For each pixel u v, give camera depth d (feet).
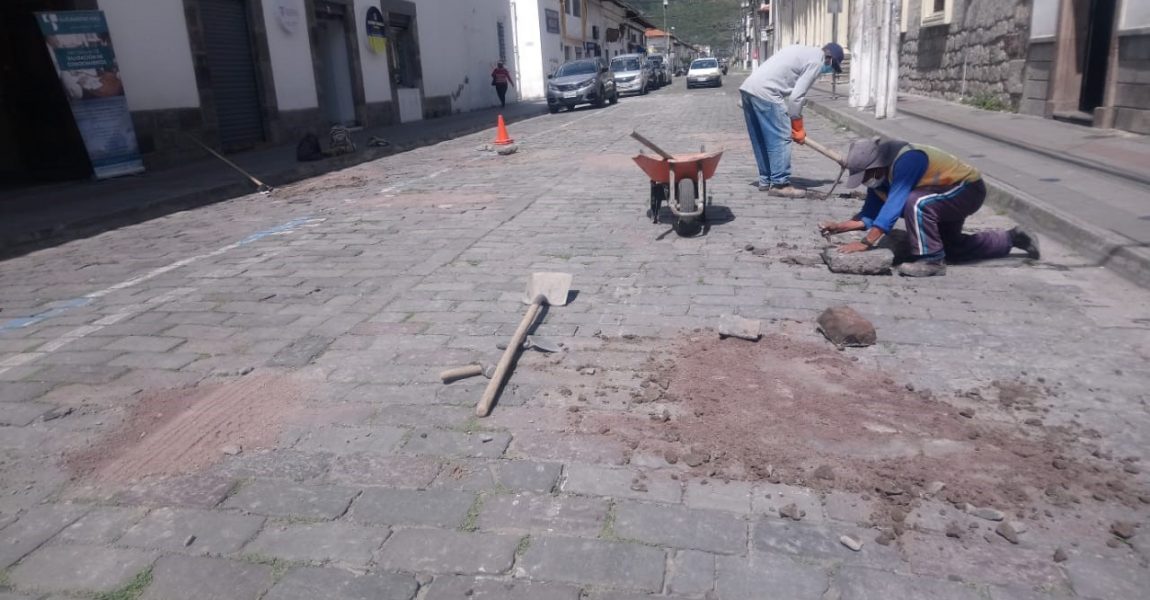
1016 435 10.84
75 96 38.11
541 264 20.58
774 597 7.93
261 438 11.57
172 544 9.15
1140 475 9.78
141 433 11.89
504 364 13.04
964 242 19.03
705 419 11.53
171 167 44.75
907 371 13.03
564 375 13.26
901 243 19.79
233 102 51.80
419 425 11.75
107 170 39.75
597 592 8.07
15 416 12.59
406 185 36.17
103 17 39.09
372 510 9.66
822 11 111.24
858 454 10.46
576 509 9.51
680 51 353.10
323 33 66.85
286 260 22.24
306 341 15.46
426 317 16.67
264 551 8.96
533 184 34.24
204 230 27.81
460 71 92.99
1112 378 12.47
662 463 10.44
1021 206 23.21
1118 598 7.79
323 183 38.70
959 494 9.48
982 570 8.23
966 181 17.61
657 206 24.77
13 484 10.59
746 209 26.50
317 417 12.15
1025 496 9.41
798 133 27.02
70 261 23.58
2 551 9.13
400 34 79.56
